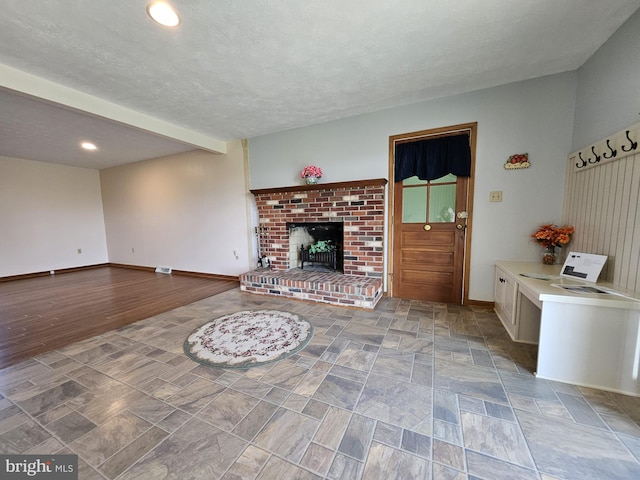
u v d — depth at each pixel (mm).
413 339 2227
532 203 2629
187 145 4152
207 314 2900
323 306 3086
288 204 3777
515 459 1138
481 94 2711
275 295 3506
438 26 1752
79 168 5836
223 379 1725
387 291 3357
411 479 1051
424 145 3006
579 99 2324
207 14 1595
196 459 1153
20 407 1478
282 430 1305
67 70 2172
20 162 5016
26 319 2803
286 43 1894
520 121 2598
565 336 1641
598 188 2021
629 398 1512
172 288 4086
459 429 1298
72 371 1828
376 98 2842
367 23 1709
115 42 1837
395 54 2055
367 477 1062
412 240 3186
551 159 2525
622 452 1166
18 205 4996
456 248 2992
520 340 2166
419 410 1427
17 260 4980
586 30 1828
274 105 2943
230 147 4312
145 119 3162
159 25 1679
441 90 2707
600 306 1555
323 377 1729
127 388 1642
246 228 4367
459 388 1606
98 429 1322
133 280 4695
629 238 1706
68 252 5676
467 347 2086
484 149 2754
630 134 1673
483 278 2895
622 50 1783
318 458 1150
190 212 4926
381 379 1699
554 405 1460
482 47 1997
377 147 3229
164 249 5387
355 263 3406
